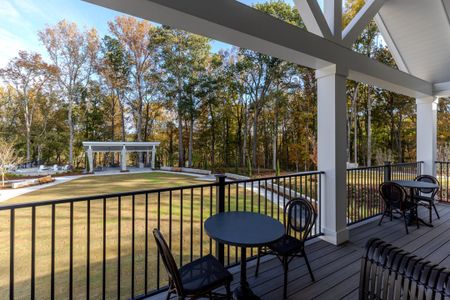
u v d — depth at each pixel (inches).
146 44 796.0
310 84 582.9
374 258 46.8
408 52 201.6
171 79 736.3
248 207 239.9
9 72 693.3
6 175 503.8
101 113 826.8
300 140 620.4
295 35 107.6
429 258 108.8
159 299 79.0
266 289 84.3
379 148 593.6
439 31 177.8
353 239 130.0
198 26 86.8
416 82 187.5
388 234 137.4
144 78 807.1
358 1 435.5
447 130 538.3
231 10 88.5
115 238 157.0
